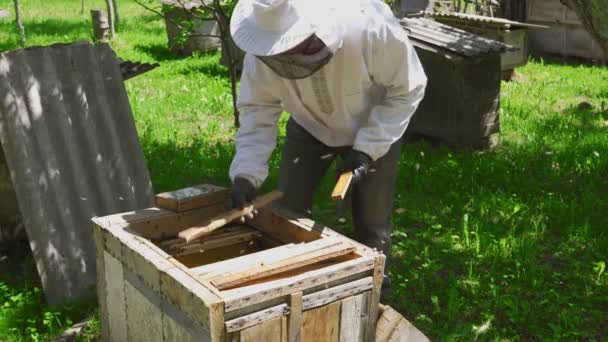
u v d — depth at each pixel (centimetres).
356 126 325
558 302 392
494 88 705
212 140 709
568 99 986
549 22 1411
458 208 534
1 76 380
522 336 364
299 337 230
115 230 263
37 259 383
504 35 1067
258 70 299
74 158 411
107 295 278
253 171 292
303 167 343
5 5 1909
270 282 222
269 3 240
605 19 405
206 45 1239
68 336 346
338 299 239
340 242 256
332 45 255
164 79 1023
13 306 378
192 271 226
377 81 301
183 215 287
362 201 340
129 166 446
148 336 249
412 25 731
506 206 536
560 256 461
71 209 407
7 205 435
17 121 383
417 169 623
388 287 364
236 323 210
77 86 416
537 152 684
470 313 383
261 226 296
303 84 294
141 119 775
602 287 412
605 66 1303
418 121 733
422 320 369
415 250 459
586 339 363
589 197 549
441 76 698
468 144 703
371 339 258
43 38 1364
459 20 1115
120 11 1938
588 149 695
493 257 448
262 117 308
